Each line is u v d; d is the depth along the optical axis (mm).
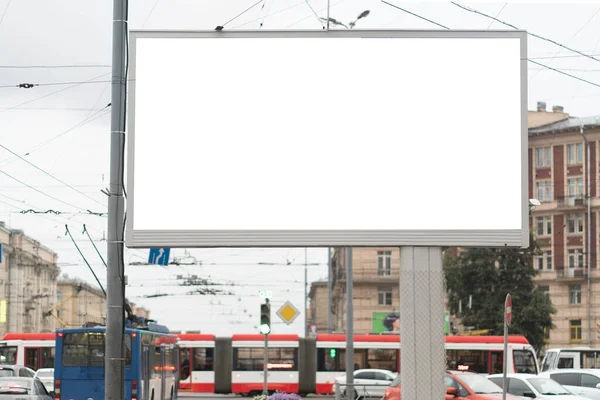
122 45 21281
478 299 64125
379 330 86625
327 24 19719
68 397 27969
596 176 79500
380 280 87312
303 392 47844
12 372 33844
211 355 48219
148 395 28766
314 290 121188
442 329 19688
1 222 85750
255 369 47844
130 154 19562
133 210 19484
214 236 19438
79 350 28156
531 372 45875
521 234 19438
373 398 36375
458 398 25297
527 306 62938
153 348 29891
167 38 19703
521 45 19594
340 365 47500
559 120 81938
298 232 19453
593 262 78750
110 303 20938
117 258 21000
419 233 19453
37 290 101250
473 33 19609
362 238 19453
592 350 45969
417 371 19734
